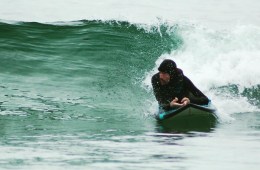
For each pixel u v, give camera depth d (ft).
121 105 150.10
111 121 129.90
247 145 97.96
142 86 171.12
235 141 102.78
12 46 202.80
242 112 147.23
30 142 99.14
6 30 217.77
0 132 110.22
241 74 178.19
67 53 202.28
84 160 83.51
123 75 182.19
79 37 219.20
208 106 139.13
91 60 197.77
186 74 184.75
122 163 81.56
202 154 88.94
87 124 124.47
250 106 154.81
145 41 216.95
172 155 87.86
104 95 159.84
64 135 108.27
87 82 172.96
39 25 227.20
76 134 109.81
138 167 78.95
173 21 230.89
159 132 114.93
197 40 213.25
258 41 210.18
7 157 84.99
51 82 171.12
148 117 136.67
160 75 135.74
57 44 210.59
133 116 137.39
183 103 133.39
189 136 109.50
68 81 173.17
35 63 188.34
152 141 102.32
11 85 164.45
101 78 177.88
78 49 206.28
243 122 131.54
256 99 162.91
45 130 114.21
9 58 190.29
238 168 78.84
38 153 88.69
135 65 194.49
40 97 153.69
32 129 115.14
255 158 85.87
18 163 80.69
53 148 93.40
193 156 87.10
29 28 222.69
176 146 96.58
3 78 171.32
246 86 171.94
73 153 88.99
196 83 176.14
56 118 130.93
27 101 148.36
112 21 236.02
